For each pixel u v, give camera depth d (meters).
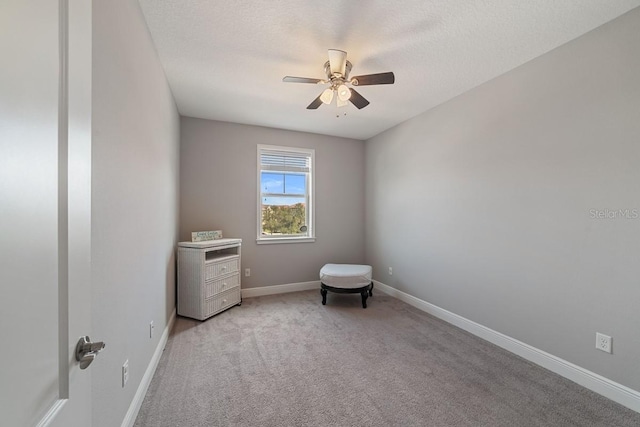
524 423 1.54
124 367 1.38
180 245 3.05
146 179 1.81
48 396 0.54
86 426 0.70
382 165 4.25
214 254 3.52
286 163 4.26
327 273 3.56
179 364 2.11
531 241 2.22
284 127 4.07
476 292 2.70
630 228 1.69
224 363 2.13
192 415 1.57
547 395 1.78
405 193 3.74
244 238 3.93
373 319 3.07
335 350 2.35
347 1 1.64
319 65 2.37
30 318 0.49
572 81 1.97
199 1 1.64
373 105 3.21
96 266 1.07
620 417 1.59
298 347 2.40
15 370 0.45
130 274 1.47
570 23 1.81
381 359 2.21
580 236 1.92
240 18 1.79
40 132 0.52
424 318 3.12
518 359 2.23
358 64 2.33
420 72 2.45
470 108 2.78
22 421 0.46
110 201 1.20
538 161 2.18
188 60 2.29
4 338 0.43
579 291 1.92
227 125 3.83
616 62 1.74
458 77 2.54
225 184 3.82
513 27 1.86
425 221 3.38
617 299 1.74
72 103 0.63
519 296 2.30
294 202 4.35
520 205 2.30
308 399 1.72
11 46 0.45
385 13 1.75
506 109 2.43
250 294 3.94
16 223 0.46
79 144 0.67
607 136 1.78
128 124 1.43
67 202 0.62
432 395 1.77
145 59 1.78
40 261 0.52
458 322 2.88
